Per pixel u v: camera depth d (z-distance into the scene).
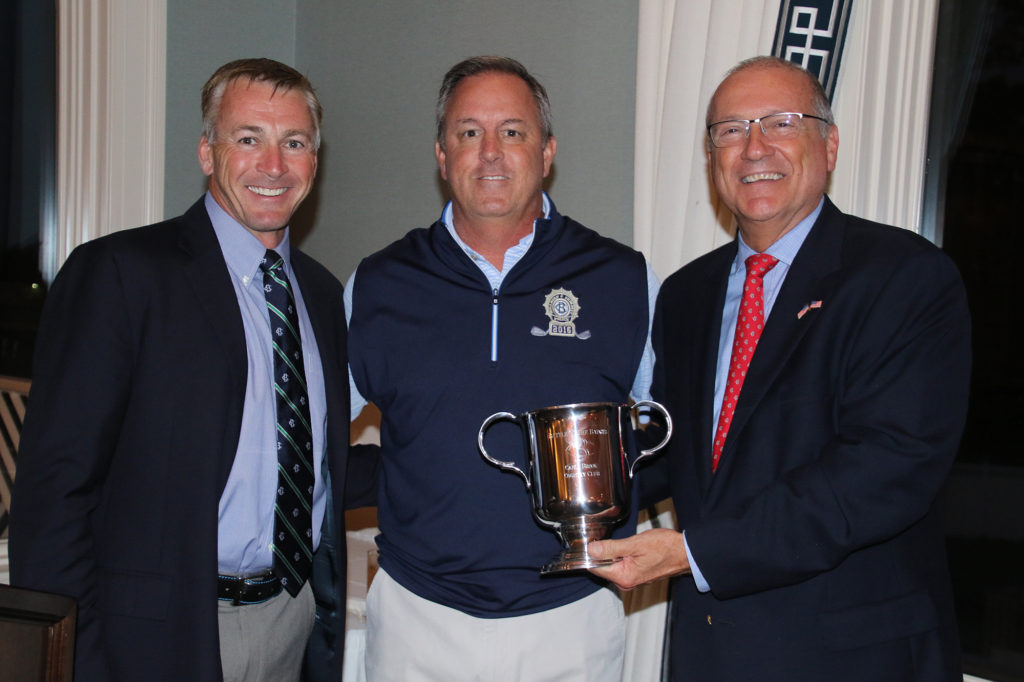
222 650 1.47
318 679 1.65
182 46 2.79
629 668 2.22
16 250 2.84
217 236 1.55
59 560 1.33
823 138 1.51
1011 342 1.95
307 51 3.14
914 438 1.31
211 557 1.39
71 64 2.75
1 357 2.89
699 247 2.12
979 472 1.99
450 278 1.64
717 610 1.42
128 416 1.42
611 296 1.65
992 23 1.94
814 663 1.33
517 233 1.67
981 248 1.97
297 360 1.57
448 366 1.58
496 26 2.64
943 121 2.00
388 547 1.63
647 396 1.79
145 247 1.47
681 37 2.12
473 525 1.53
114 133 2.71
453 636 1.53
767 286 1.53
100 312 1.39
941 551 1.44
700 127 2.09
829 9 1.93
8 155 2.80
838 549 1.31
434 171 2.79
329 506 1.63
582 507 1.38
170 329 1.43
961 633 2.02
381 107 2.93
